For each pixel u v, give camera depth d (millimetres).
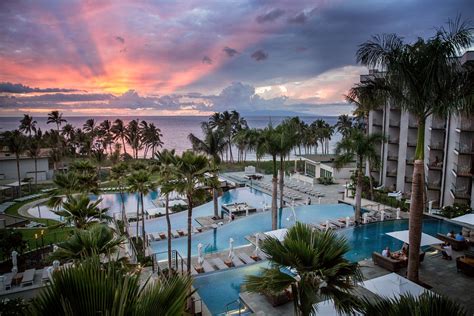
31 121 87938
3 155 63188
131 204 44062
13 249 20922
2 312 10680
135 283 4531
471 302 13344
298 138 25406
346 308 8133
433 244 17188
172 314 4305
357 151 26531
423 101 13500
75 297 4000
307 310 8117
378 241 23312
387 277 11609
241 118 84625
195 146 33719
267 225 29016
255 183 50531
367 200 34000
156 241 25609
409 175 38688
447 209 28109
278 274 8633
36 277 17641
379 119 43750
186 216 34344
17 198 46562
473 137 31875
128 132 89062
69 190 27000
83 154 84812
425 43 13109
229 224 29375
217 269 18422
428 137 36062
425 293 6574
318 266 8477
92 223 18297
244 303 13445
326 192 43156
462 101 13203
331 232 9414
